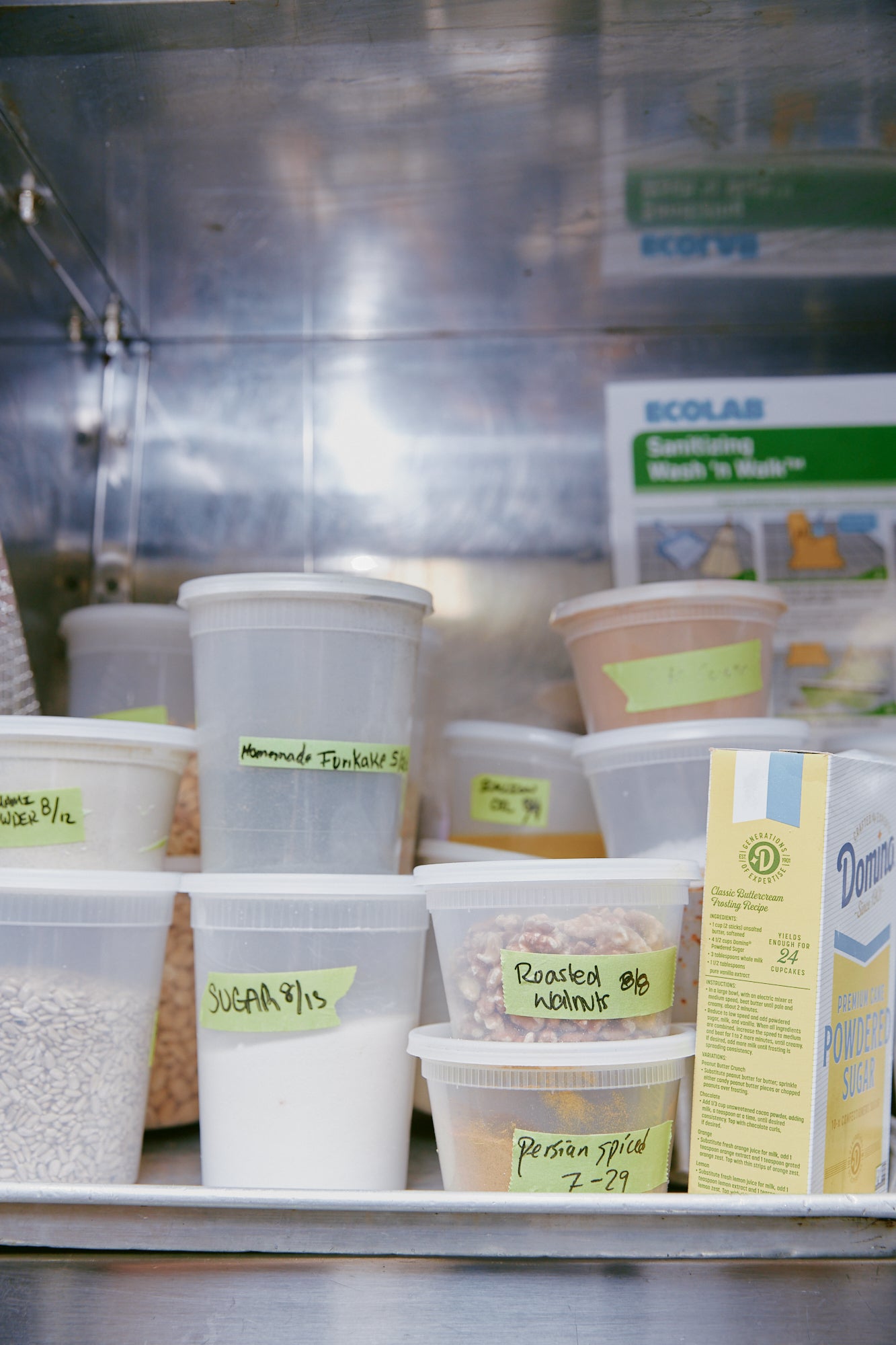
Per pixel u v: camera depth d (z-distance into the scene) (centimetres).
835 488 132
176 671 111
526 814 114
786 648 129
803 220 112
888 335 135
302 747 85
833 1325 64
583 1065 73
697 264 120
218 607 88
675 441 134
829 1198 65
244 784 86
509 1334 64
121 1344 65
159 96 92
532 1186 73
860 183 105
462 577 133
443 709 130
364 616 87
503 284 125
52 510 121
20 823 84
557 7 81
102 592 131
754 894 71
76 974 82
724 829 73
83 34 85
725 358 136
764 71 90
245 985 82
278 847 85
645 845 95
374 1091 83
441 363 137
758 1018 70
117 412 134
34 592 116
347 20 83
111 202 107
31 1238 66
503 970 75
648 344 136
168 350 136
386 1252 65
